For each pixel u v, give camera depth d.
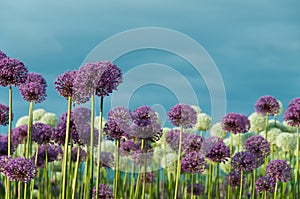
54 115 4.14
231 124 3.68
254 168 3.52
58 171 4.01
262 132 4.27
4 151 3.39
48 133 3.36
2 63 3.08
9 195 3.06
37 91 3.25
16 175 3.04
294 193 3.85
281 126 4.32
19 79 3.09
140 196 3.59
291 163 4.13
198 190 3.58
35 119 4.19
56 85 3.00
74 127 3.14
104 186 3.30
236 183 3.67
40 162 3.45
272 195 3.89
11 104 3.12
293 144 4.07
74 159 3.49
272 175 3.53
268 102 3.97
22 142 3.53
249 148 3.70
